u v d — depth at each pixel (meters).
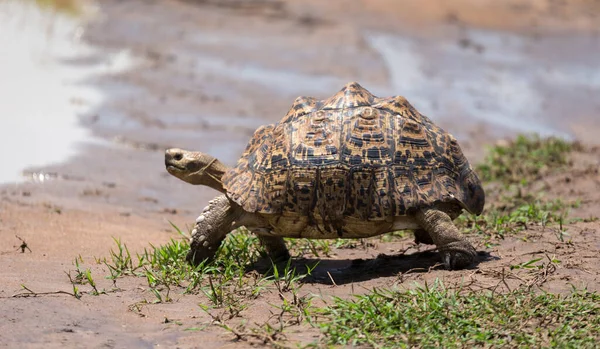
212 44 47.03
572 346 12.89
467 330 13.58
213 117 35.78
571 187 26.59
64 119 34.19
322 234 17.17
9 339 13.27
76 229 21.75
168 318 14.69
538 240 19.56
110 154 30.70
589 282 16.16
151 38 47.81
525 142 31.73
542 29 53.66
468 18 54.81
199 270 17.47
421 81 42.00
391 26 51.78
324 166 16.78
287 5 55.41
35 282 16.52
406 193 16.73
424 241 19.11
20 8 53.53
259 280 16.62
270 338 13.39
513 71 44.91
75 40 46.69
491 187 27.50
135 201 25.95
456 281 16.23
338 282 17.14
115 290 16.27
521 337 13.30
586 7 59.41
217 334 13.90
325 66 43.72
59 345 13.18
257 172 17.31
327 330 13.62
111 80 39.97
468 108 38.56
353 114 17.30
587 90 42.47
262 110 36.97
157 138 32.78
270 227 17.48
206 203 26.66
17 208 23.58
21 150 30.11
